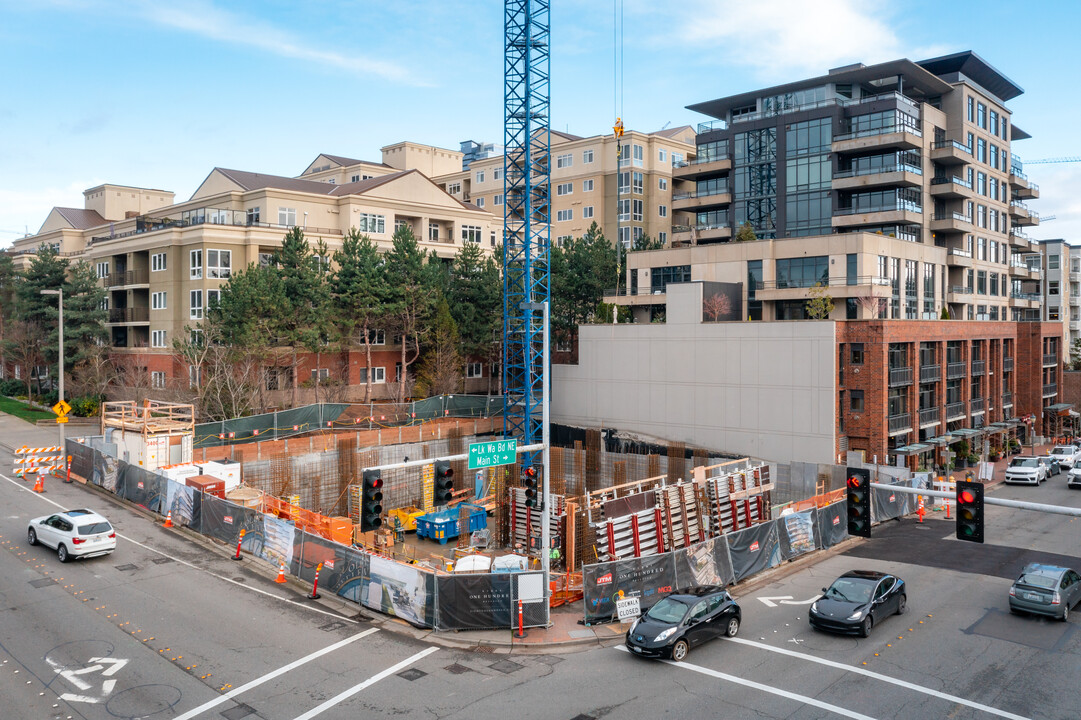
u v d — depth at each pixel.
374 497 22.08
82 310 65.75
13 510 34.97
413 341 71.00
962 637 22.72
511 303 64.88
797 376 49.28
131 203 94.31
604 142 97.50
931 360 55.81
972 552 33.31
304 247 58.97
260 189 68.31
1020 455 65.81
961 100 74.00
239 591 25.89
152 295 67.81
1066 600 24.14
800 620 24.41
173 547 30.47
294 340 56.22
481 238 84.25
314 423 51.31
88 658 20.16
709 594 22.92
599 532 29.39
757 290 62.28
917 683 19.41
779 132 73.62
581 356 59.56
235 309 53.25
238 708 17.66
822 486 40.06
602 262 76.62
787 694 18.73
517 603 23.31
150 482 35.59
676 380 54.78
